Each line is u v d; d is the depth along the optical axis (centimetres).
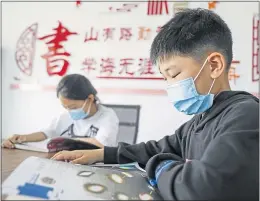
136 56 240
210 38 62
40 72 262
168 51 61
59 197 41
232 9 219
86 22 251
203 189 42
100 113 155
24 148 95
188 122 84
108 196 44
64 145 92
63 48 256
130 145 83
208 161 45
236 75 217
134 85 241
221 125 53
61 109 256
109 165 75
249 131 46
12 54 268
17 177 46
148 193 49
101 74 248
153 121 237
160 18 233
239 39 217
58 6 257
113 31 245
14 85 267
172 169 50
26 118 265
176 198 44
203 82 63
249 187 43
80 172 54
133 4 239
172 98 68
